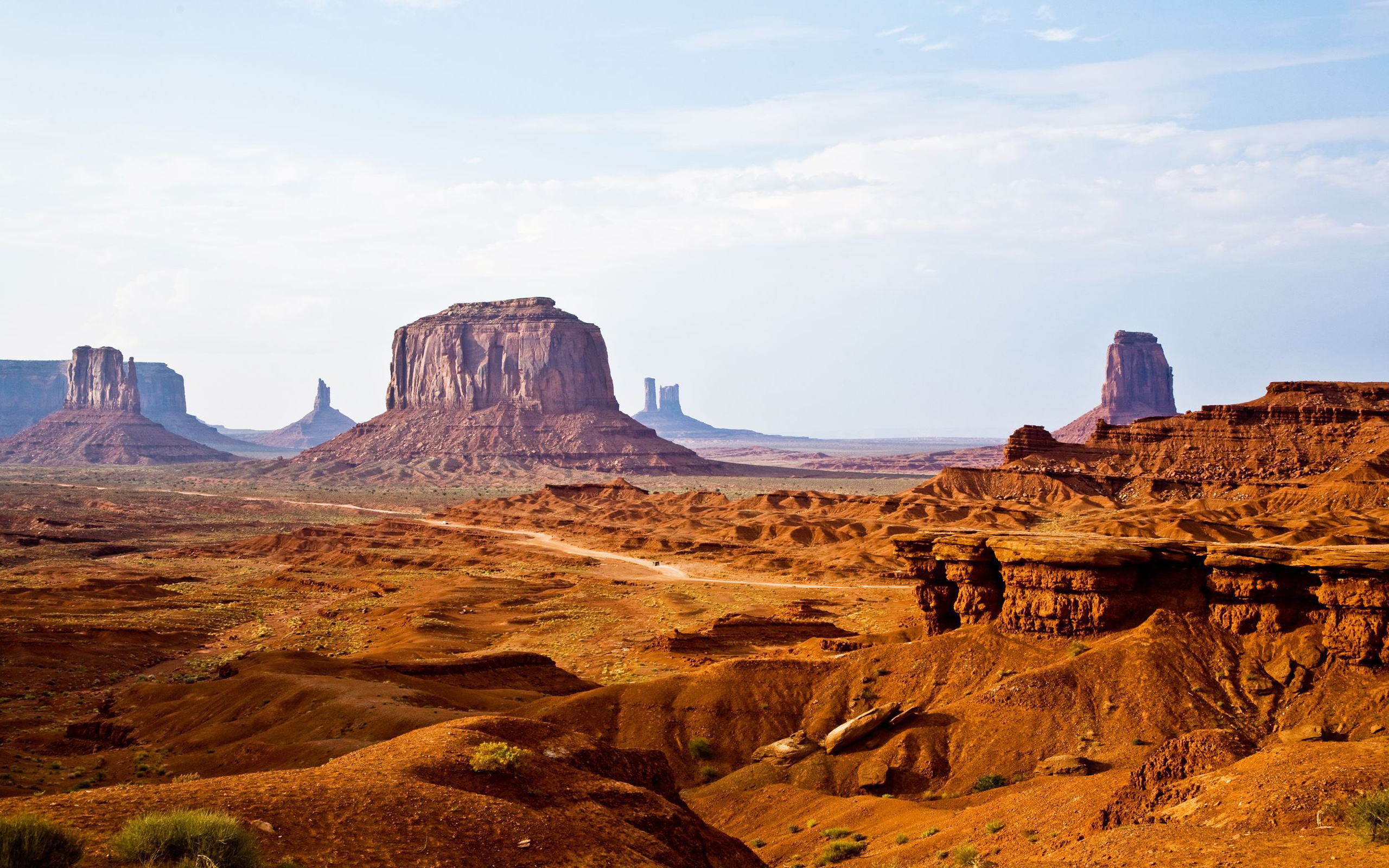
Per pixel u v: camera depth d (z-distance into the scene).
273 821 24.81
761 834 48.53
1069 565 60.88
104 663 100.62
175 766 60.34
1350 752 32.41
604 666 96.56
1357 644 52.81
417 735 33.78
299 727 62.97
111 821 23.20
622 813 31.02
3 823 20.30
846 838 44.41
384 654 97.31
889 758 54.22
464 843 26.06
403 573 186.75
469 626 122.94
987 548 66.19
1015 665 60.09
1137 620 60.00
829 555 191.25
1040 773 50.16
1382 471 192.50
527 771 31.12
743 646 100.50
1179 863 28.05
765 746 58.72
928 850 39.66
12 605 131.88
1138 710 53.25
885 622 110.38
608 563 196.38
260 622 134.88
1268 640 55.88
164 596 151.50
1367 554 53.56
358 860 24.14
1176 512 193.88
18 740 69.88
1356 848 25.89
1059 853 32.28
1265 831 29.05
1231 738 37.78
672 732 61.34
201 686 76.88
